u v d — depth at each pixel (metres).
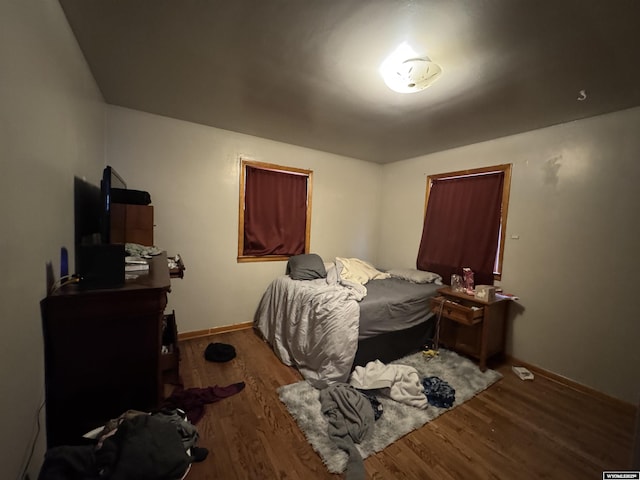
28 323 1.00
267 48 1.59
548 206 2.54
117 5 1.29
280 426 1.75
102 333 1.25
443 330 2.94
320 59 1.67
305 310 2.47
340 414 1.79
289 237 3.60
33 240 1.05
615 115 2.18
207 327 3.12
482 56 1.58
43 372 1.14
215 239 3.09
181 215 2.88
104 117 2.37
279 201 3.48
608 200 2.21
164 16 1.36
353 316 2.27
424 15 1.29
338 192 3.98
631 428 1.87
